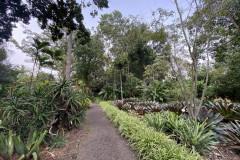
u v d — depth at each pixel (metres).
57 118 2.94
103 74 15.38
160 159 1.54
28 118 2.57
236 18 3.66
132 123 2.78
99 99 11.92
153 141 1.89
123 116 3.55
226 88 6.66
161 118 2.82
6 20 3.91
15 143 1.76
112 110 4.81
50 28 4.58
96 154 2.04
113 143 2.46
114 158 1.90
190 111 3.16
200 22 3.23
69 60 6.31
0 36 4.22
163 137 1.99
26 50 10.87
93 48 12.65
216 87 7.03
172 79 6.51
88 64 13.07
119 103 6.61
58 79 3.43
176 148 1.67
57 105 3.09
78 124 3.56
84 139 2.71
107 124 3.91
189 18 3.42
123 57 8.67
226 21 3.69
